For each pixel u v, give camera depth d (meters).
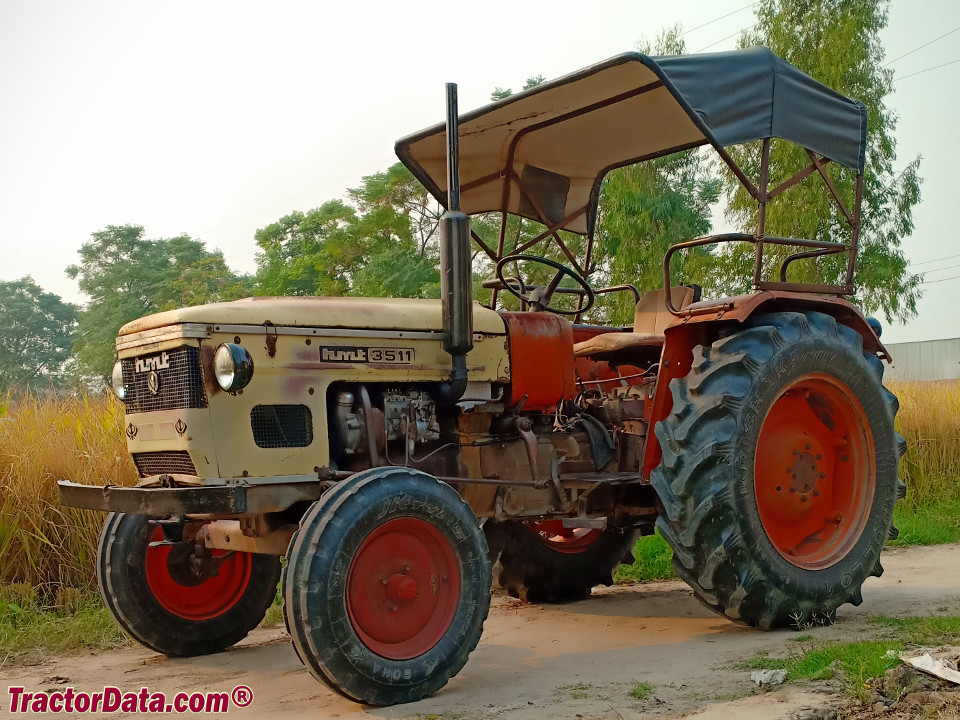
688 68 4.11
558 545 5.81
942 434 9.41
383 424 3.95
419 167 5.29
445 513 3.55
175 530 3.76
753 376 4.27
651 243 21.39
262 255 42.34
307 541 3.26
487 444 4.34
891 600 5.04
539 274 18.20
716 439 4.14
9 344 61.91
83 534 5.66
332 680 3.20
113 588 4.23
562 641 4.50
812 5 21.53
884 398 4.81
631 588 6.15
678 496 4.18
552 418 4.69
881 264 20.83
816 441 4.74
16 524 5.51
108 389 6.86
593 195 5.96
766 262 20.28
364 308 3.96
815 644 3.88
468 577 3.59
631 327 6.00
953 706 2.88
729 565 4.13
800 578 4.31
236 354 3.45
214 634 4.46
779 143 18.91
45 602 5.40
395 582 3.44
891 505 4.76
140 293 49.56
